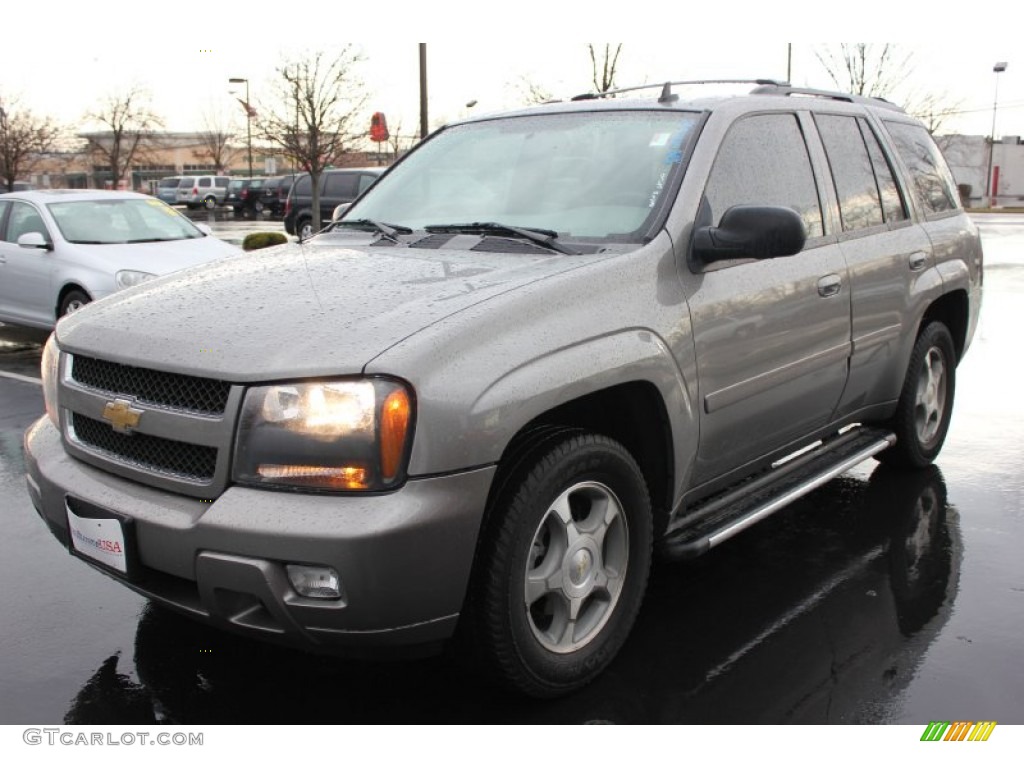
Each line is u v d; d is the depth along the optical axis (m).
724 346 3.50
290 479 2.60
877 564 4.20
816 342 4.02
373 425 2.56
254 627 2.67
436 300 2.90
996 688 3.17
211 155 66.94
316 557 2.51
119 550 2.83
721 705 3.07
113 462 2.97
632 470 3.18
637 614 3.39
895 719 2.99
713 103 3.90
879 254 4.49
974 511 4.84
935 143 5.62
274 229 32.00
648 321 3.20
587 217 3.58
